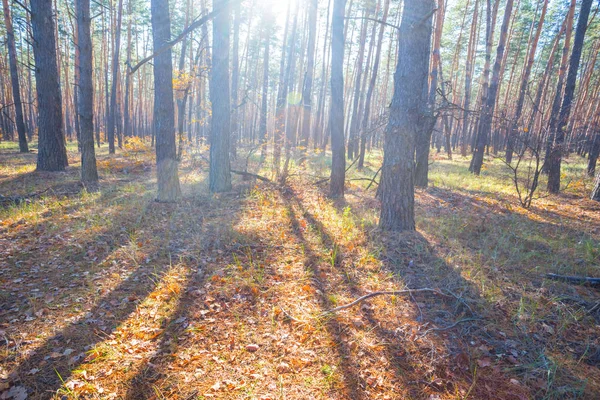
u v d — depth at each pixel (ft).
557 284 14.12
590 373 9.53
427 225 21.45
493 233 20.59
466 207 27.32
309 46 44.06
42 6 35.53
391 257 16.43
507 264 16.12
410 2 17.49
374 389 9.07
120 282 14.65
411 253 16.81
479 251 17.48
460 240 19.35
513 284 14.14
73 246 18.07
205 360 10.09
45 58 36.78
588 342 10.70
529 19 86.33
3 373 9.41
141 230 20.58
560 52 93.30
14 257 16.65
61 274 15.25
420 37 17.69
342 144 29.01
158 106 25.67
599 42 82.02
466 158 75.10
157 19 23.88
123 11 82.84
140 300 13.28
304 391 9.00
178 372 9.60
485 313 12.12
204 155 56.65
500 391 8.93
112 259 16.84
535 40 57.36
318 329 11.44
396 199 19.27
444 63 110.73
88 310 12.53
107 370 9.64
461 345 10.59
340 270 15.55
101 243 18.47
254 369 9.77
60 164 38.91
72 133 126.11
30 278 14.80
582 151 84.17
